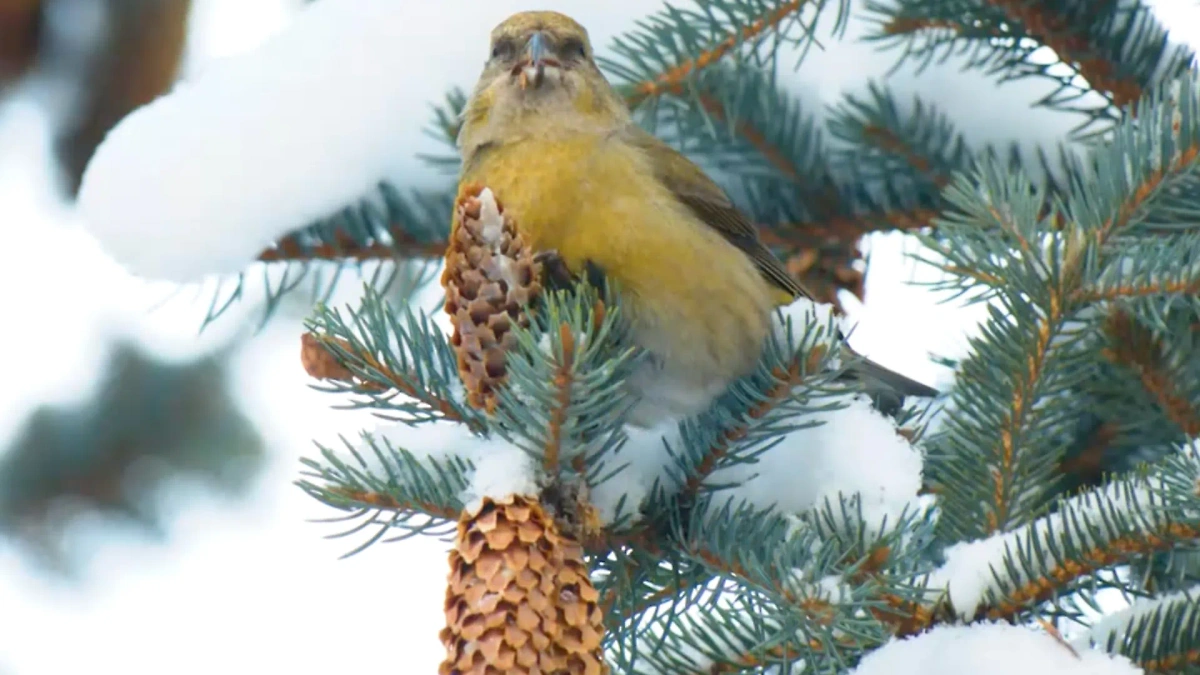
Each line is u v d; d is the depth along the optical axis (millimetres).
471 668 5227
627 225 7199
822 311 6434
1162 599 6500
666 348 7230
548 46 7734
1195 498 5711
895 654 5863
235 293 7871
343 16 8133
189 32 10312
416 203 7863
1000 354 6527
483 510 5422
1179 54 7797
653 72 7500
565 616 5289
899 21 7828
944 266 6398
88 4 10156
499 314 5832
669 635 6426
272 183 7727
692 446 6320
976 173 7227
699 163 8141
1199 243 6285
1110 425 7531
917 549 6160
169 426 10078
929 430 7629
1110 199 6410
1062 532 6020
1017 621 6129
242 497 10258
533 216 7309
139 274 7738
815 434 6641
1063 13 7684
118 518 10211
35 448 10023
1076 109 7941
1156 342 7102
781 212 8203
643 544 6281
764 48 7926
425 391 6395
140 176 7727
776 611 6023
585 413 5641
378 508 6016
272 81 7836
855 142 8039
